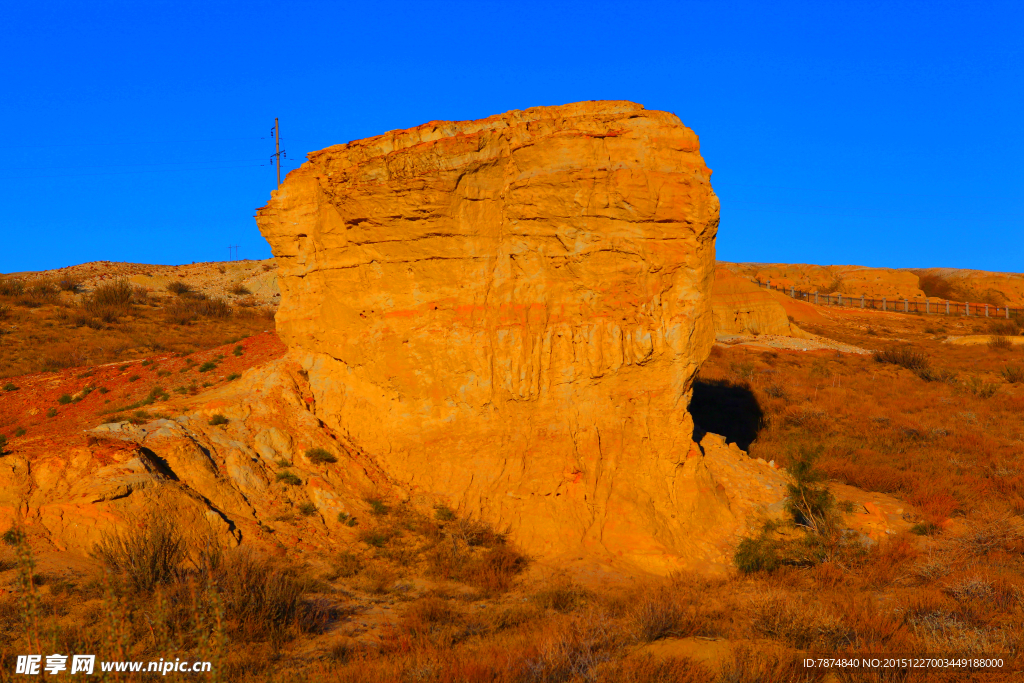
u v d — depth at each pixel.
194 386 22.95
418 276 16.05
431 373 15.89
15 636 8.14
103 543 10.95
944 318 69.25
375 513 14.38
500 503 14.93
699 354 15.51
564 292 15.62
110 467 12.63
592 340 15.40
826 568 13.55
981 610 10.52
